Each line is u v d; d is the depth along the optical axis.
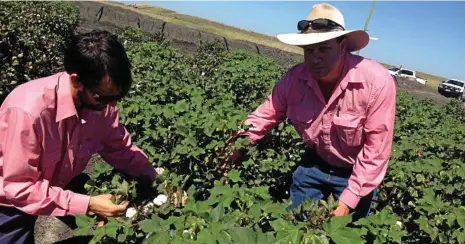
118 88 2.17
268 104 3.66
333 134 3.27
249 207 2.57
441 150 6.17
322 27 2.93
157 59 9.27
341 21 3.01
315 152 3.64
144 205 2.64
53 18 11.81
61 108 2.32
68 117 2.38
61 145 2.46
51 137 2.37
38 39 9.15
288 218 2.56
